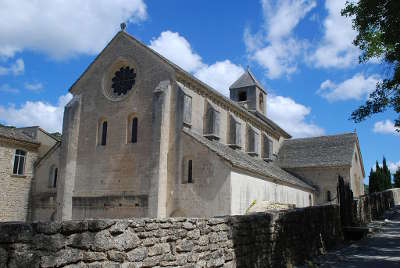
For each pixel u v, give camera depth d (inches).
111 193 1222.9
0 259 235.1
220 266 416.2
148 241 326.0
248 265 469.1
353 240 890.1
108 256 289.0
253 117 1701.5
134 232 313.9
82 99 1373.0
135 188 1180.5
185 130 1152.2
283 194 1435.8
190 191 1097.4
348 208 959.0
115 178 1229.1
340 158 1850.4
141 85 1263.5
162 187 1119.0
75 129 1338.6
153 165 1131.9
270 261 520.4
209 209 1054.4
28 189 1418.6
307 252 652.7
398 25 657.6
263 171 1270.9
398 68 815.7
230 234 443.5
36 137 1508.4
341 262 611.2
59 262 259.9
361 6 708.0
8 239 240.1
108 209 1208.8
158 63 1246.3
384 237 925.8
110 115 1299.2
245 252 467.8
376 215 1430.9
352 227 911.0
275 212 564.1
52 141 1568.7
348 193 976.9
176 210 1107.3
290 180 1535.4
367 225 1170.0
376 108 871.7
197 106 1321.4
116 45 1353.3
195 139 1123.3
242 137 1614.2
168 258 344.8
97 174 1266.0
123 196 1190.9
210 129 1336.1
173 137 1165.7
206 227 404.2
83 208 1258.6
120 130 1264.8
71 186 1294.3
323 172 1838.1
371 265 582.9
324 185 1822.1
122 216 1175.0
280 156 2046.0
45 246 255.0
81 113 1360.7
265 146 1786.4
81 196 1273.4
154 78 1243.2
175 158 1145.4
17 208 1370.6
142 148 1202.6
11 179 1368.1
